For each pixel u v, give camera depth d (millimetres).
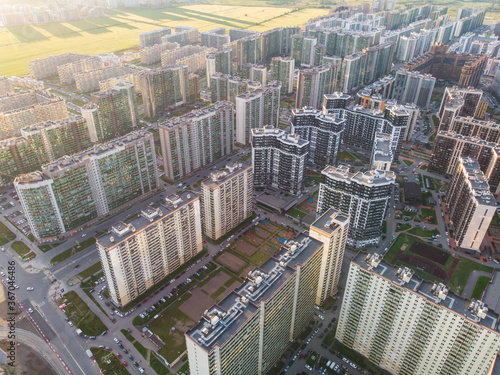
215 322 195000
